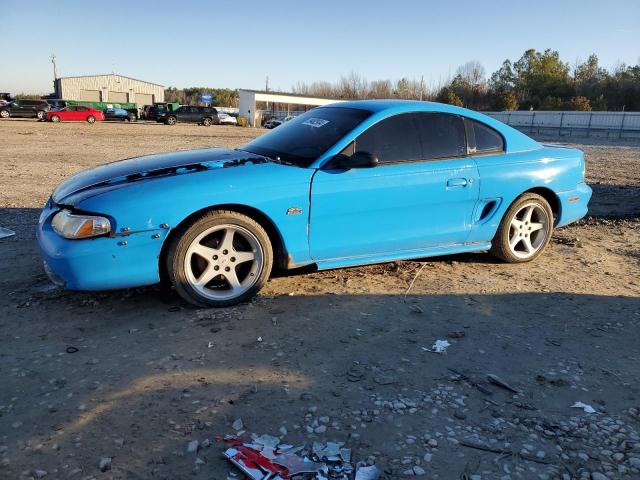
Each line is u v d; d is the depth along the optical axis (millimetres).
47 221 3688
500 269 4922
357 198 4020
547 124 50250
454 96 74625
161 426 2432
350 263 4191
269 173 3795
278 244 3945
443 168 4367
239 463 2174
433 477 2168
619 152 22641
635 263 5312
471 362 3131
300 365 3023
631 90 69188
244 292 3852
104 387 2748
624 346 3422
